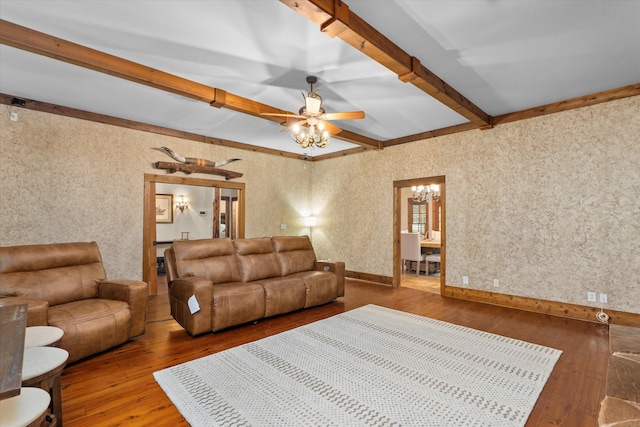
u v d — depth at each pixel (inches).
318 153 284.8
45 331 84.4
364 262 253.8
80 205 171.8
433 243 268.5
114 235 183.6
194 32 100.5
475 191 189.5
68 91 146.8
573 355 111.0
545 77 132.0
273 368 100.7
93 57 110.0
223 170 232.5
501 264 178.1
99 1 86.1
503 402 82.0
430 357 108.7
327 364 103.5
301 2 77.2
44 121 160.9
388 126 201.8
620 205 142.6
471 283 189.8
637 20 93.8
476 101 157.9
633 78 133.2
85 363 104.9
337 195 276.4
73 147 169.8
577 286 153.3
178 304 137.9
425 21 94.9
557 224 159.5
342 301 187.9
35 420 49.1
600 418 47.1
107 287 127.6
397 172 231.9
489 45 107.8
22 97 153.7
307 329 137.5
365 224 253.8
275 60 117.6
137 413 78.2
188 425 73.8
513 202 174.1
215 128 207.6
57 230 164.1
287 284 158.9
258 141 243.6
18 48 102.8
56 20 94.5
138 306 124.3
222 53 113.0
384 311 165.5
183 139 215.3
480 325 143.2
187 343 122.6
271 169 269.0
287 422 74.1
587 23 95.6
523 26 97.3
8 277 110.1
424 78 121.3
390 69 113.3
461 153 196.7
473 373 97.4
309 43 106.6
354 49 110.3
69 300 121.1
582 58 116.4
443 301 187.2
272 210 269.4
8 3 86.6
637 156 138.6
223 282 155.4
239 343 122.7
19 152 153.8
